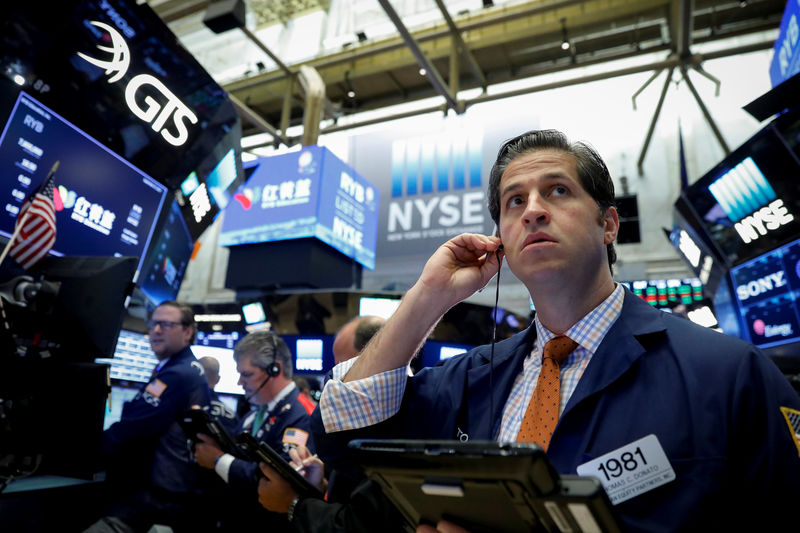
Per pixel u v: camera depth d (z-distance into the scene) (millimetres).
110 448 1922
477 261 866
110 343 1570
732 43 7719
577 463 641
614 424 649
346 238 5484
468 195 8531
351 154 9430
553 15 7031
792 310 2836
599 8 6820
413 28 7582
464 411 815
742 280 3268
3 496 1429
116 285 1594
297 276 4973
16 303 1459
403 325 810
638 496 598
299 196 5168
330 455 826
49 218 1636
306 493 1231
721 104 7926
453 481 500
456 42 6504
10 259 1549
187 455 1953
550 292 757
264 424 2047
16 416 1385
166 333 2209
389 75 8625
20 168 1840
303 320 4777
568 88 8664
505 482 460
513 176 816
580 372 743
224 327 5059
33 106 1857
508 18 6055
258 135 9656
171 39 2234
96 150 2158
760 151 2688
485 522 528
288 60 8336
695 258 3920
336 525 993
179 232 2930
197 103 2518
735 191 3016
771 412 606
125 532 1769
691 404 628
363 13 8180
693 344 687
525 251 750
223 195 3201
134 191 2398
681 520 563
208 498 1954
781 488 566
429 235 8562
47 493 1615
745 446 603
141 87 2209
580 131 8523
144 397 2020
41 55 1782
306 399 2215
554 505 459
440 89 6133
